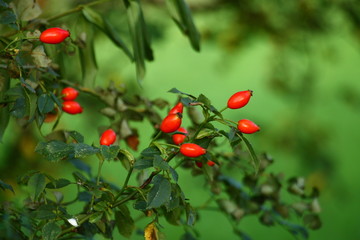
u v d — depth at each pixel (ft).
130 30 8.24
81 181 6.09
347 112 43.27
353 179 37.24
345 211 31.45
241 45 17.54
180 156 7.04
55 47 7.48
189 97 6.02
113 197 5.97
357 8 16.25
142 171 6.51
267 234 29.22
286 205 8.21
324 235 30.35
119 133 7.97
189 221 5.91
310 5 16.53
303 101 18.63
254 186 8.09
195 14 16.62
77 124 20.51
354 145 40.40
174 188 5.77
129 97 8.16
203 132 6.04
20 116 6.40
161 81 37.01
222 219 29.22
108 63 16.76
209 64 41.68
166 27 16.67
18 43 6.22
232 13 17.02
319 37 17.72
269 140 18.51
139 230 8.13
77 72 12.04
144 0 15.81
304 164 18.42
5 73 6.40
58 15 7.88
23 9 6.70
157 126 8.07
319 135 18.37
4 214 5.82
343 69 45.98
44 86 6.82
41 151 5.91
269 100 44.19
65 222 6.20
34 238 5.97
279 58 17.94
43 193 6.16
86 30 8.02
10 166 12.92
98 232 6.32
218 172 8.01
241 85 44.88
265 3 16.75
